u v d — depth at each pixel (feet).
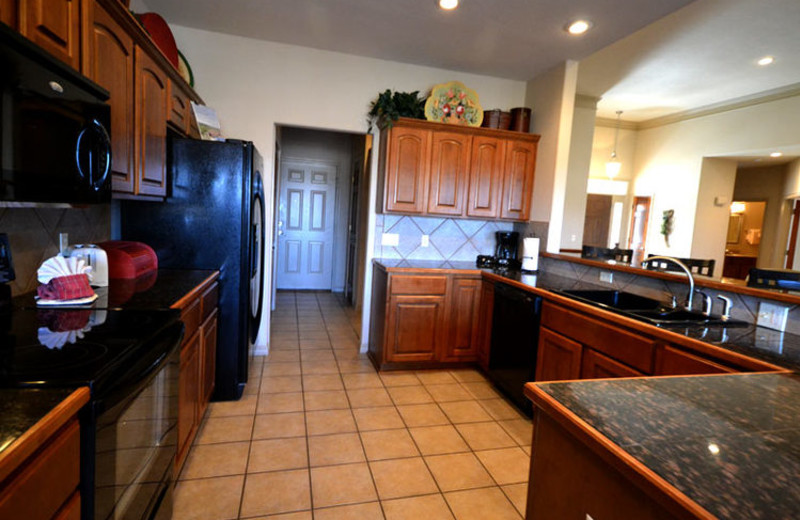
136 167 5.82
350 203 18.94
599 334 6.88
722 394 3.36
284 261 19.93
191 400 6.26
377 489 6.18
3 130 2.86
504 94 12.47
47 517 2.51
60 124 3.56
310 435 7.53
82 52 4.26
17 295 5.16
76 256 5.91
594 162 21.98
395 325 10.53
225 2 8.63
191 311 6.06
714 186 19.29
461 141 11.24
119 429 3.36
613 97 17.29
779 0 9.04
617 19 8.50
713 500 1.94
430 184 11.11
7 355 3.35
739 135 17.15
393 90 11.53
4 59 2.83
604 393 3.25
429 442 7.52
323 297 19.01
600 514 2.62
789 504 1.94
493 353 10.18
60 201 3.60
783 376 3.92
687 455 2.35
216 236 8.20
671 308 7.32
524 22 8.82
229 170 8.13
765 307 6.03
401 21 9.07
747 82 14.79
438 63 11.45
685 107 18.60
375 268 11.62
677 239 19.95
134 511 3.78
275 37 10.37
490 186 11.59
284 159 19.29
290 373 10.28
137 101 5.81
